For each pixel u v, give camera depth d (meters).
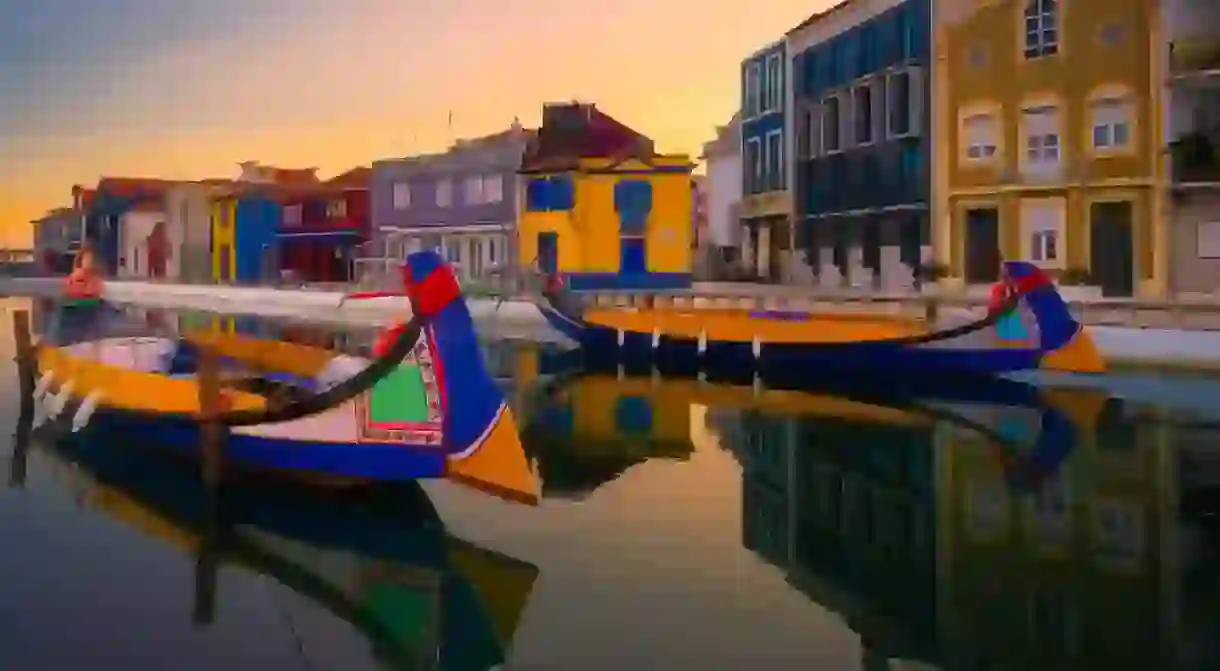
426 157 52.12
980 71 33.34
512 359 27.28
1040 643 8.02
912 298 31.91
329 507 12.07
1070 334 21.66
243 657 7.95
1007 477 13.42
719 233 52.44
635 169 42.66
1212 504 11.98
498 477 10.76
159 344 17.70
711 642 8.10
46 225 71.69
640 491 12.89
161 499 12.48
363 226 56.25
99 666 7.73
